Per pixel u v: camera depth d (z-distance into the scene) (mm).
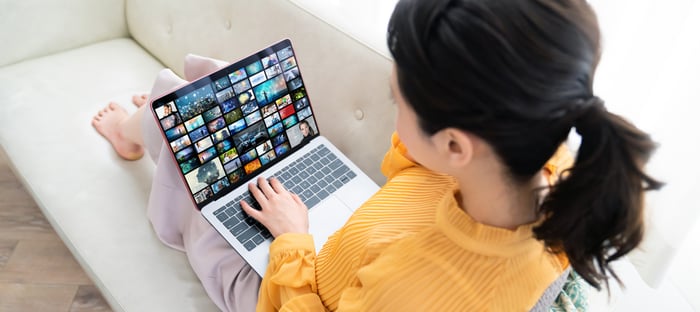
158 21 1422
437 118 451
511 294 551
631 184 442
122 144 1153
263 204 882
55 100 1291
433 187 703
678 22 898
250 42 1202
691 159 1009
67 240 1029
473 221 526
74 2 1416
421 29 426
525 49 397
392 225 642
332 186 984
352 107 1064
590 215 454
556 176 583
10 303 1320
